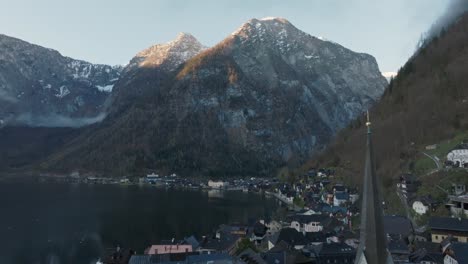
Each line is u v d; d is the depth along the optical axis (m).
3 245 159.50
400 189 182.38
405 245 120.50
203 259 111.69
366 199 38.19
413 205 155.75
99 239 168.25
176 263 109.06
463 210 139.12
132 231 182.75
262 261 116.44
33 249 154.38
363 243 37.78
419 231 137.00
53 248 156.00
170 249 134.12
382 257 36.59
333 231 156.25
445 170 172.38
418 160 198.00
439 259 107.88
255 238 166.88
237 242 141.50
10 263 137.50
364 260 36.88
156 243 159.12
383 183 195.88
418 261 109.25
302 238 145.00
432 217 130.00
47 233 180.12
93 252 149.25
